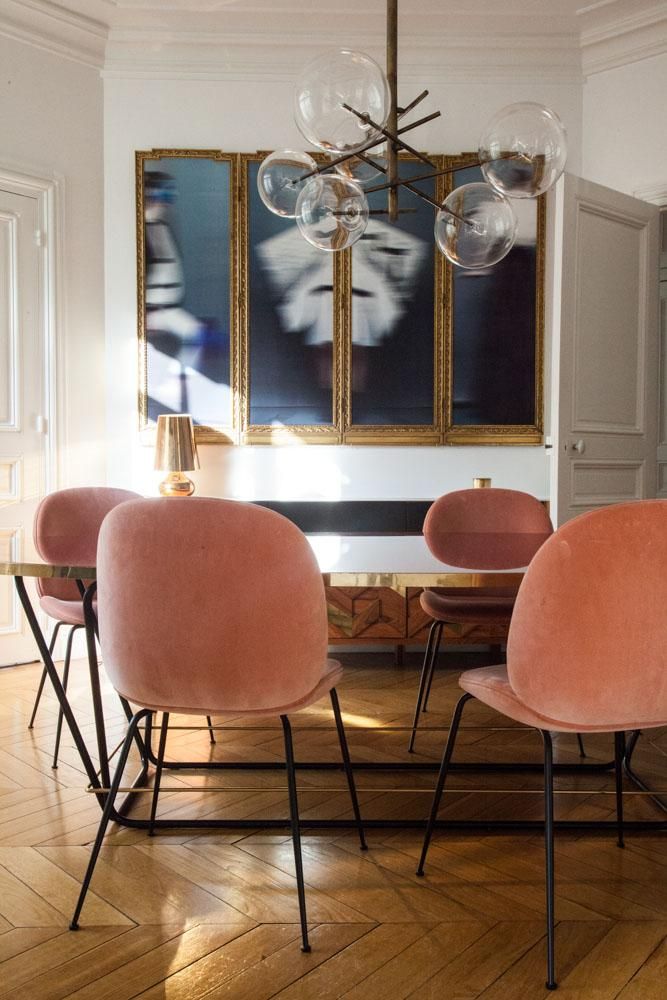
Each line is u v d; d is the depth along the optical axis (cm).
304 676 180
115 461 507
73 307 491
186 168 499
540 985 165
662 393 639
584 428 429
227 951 177
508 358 508
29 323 475
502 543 273
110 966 171
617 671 171
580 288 427
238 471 508
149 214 499
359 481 510
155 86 501
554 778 284
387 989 164
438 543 261
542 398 509
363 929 186
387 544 252
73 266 491
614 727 178
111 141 501
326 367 506
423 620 441
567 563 167
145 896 201
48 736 329
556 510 421
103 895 201
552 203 505
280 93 504
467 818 249
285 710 182
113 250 504
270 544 171
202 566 171
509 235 266
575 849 228
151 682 181
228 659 175
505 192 247
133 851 226
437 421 507
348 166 270
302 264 502
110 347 505
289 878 211
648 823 240
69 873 213
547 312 508
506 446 511
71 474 492
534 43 497
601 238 438
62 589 319
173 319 502
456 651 498
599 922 189
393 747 316
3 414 465
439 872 214
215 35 491
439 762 296
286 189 273
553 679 173
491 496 329
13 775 285
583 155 514
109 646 185
